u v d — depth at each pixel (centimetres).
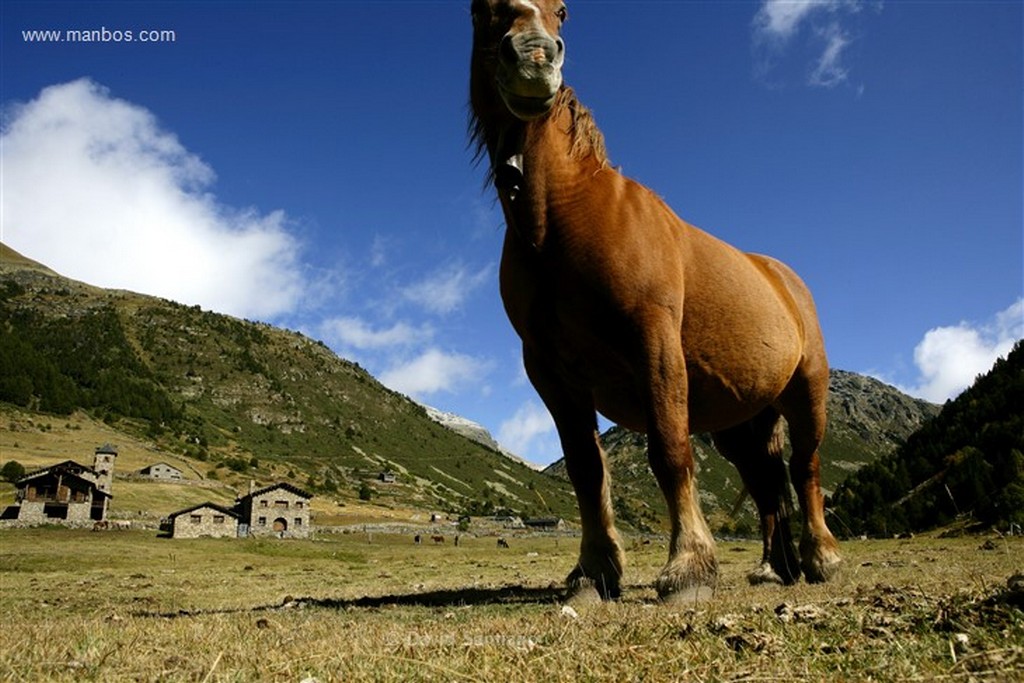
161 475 11331
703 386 574
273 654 311
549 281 495
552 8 457
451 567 2141
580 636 316
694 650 266
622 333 486
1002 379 4931
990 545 1477
